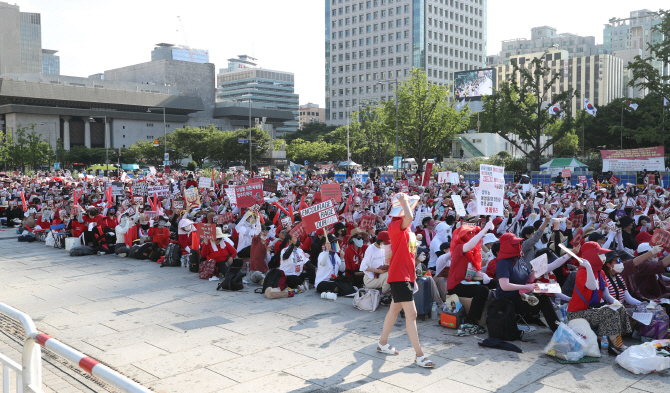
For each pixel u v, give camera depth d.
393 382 5.69
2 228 21.83
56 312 8.83
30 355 3.72
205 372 6.09
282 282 9.96
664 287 8.18
